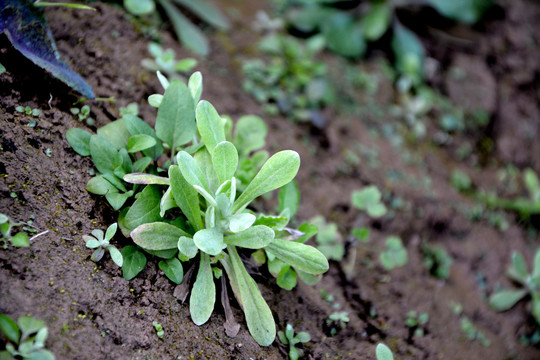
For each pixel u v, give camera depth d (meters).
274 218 0.39
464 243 0.52
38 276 0.37
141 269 0.39
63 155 0.40
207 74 0.50
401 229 0.51
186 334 0.39
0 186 0.38
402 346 0.44
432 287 0.48
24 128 0.40
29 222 0.38
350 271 0.46
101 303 0.38
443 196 0.54
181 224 0.40
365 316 0.44
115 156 0.39
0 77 0.40
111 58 0.45
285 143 0.50
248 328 0.40
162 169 0.41
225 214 0.39
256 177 0.39
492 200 0.56
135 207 0.39
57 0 0.44
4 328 0.35
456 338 0.46
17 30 0.40
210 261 0.39
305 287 0.43
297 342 0.41
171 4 0.52
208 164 0.40
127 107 0.43
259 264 0.42
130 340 0.38
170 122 0.40
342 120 0.54
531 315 0.49
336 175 0.51
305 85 0.54
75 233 0.39
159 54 0.46
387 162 0.54
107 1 0.47
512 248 0.54
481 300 0.49
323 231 0.45
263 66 0.54
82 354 0.36
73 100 0.42
